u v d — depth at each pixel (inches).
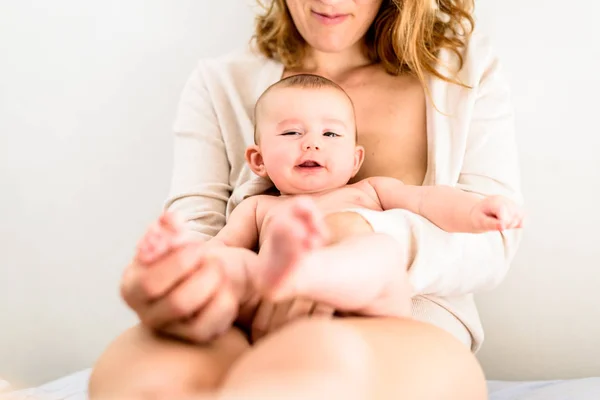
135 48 68.6
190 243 30.8
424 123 53.2
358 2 51.1
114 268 70.8
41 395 49.9
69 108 69.9
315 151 45.8
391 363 28.8
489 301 63.8
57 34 69.4
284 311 33.5
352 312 34.3
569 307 62.1
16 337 73.0
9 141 71.2
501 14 61.9
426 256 42.3
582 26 60.2
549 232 62.3
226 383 26.0
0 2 69.8
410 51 52.7
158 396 28.3
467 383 30.8
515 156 52.4
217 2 66.9
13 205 71.7
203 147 57.8
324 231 27.5
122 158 69.6
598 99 60.3
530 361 63.4
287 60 57.8
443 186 45.1
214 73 59.8
